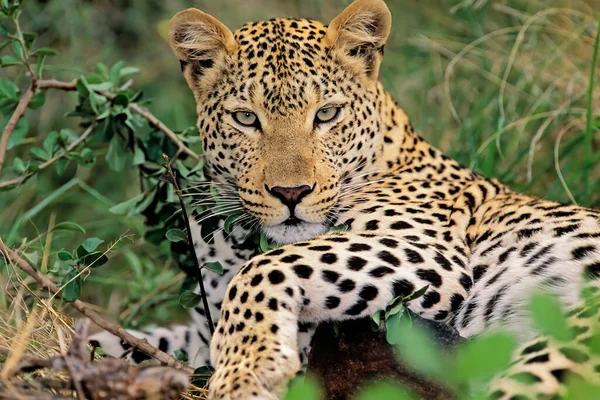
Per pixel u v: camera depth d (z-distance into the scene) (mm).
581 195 12266
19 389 6820
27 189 13805
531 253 9203
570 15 13984
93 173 14891
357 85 10086
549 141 13297
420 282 8695
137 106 11266
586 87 13148
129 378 6727
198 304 10273
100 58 15633
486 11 14812
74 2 15602
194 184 10672
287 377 7844
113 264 13641
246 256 10109
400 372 7758
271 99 9695
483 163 13055
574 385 6645
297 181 9438
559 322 6051
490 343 5891
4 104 11086
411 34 15188
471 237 9828
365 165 10211
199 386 8898
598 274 8758
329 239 8789
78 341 6949
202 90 10234
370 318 8438
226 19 15766
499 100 12680
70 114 11219
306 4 15797
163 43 16156
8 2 11039
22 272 10656
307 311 8406
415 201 9945
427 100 14234
